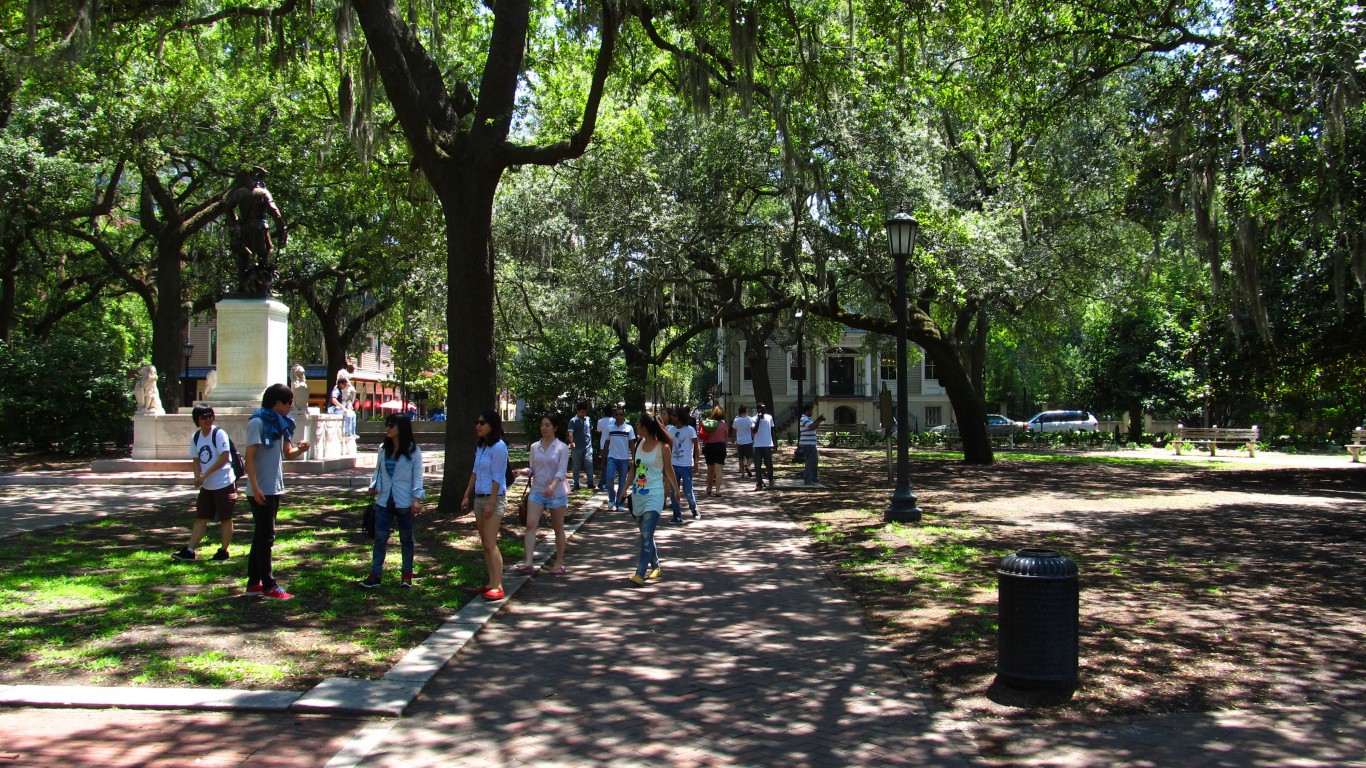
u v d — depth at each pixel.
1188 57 15.04
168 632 6.95
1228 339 22.14
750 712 5.60
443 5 16.45
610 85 20.66
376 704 5.47
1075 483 20.77
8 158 23.66
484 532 8.48
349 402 24.81
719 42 16.30
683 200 23.42
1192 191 14.75
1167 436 39.88
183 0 15.21
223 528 9.91
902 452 14.12
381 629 7.23
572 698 5.84
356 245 28.81
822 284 21.58
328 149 19.22
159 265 27.64
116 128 22.88
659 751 4.97
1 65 20.95
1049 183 26.02
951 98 18.69
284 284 32.75
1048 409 65.06
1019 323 38.81
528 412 31.47
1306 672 6.22
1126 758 4.82
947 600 8.50
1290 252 18.72
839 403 60.94
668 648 7.03
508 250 29.05
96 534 11.78
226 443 9.93
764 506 16.69
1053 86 17.69
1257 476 22.70
